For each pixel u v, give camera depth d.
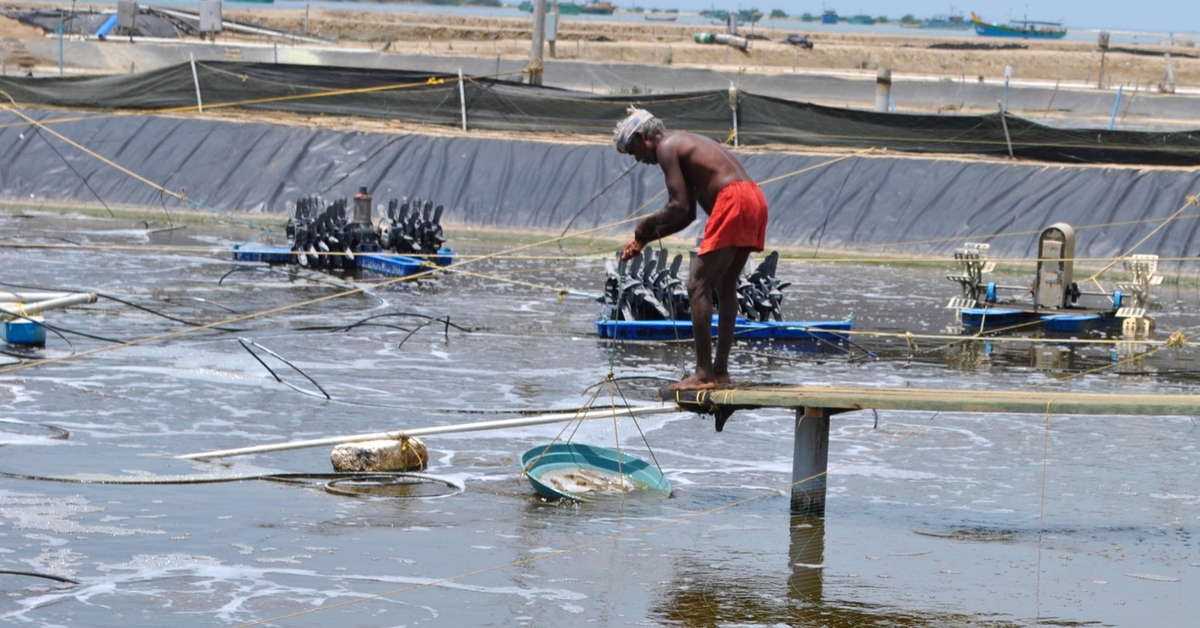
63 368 23.23
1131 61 156.62
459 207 49.00
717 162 13.99
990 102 84.44
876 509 16.14
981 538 14.99
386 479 16.88
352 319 29.91
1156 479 17.86
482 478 17.11
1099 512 16.25
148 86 56.16
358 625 11.95
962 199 44.78
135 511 15.12
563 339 28.30
